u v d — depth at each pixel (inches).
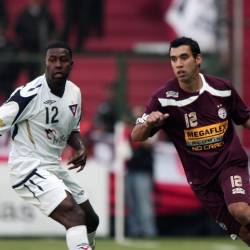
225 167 1139.9
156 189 2116.1
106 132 2176.4
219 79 1146.7
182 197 2130.9
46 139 1130.7
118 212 1996.8
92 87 2475.4
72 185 1171.3
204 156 1144.8
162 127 1157.1
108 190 1985.7
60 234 1959.9
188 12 2363.4
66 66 1109.7
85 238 1093.8
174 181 2126.0
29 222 1951.3
